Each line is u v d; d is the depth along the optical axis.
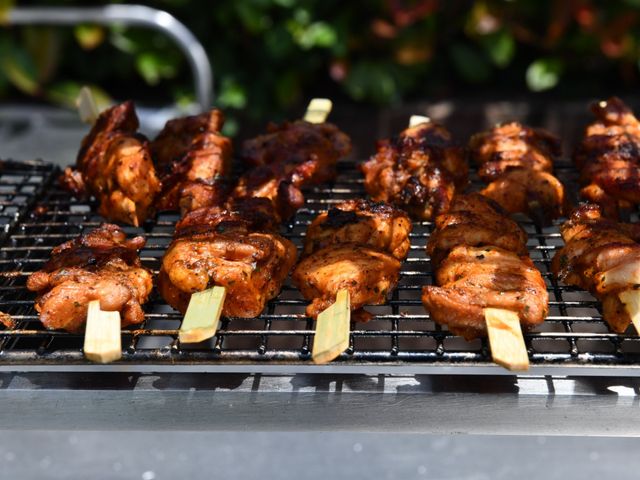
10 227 0.49
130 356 0.40
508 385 0.41
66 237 0.48
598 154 0.51
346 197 0.56
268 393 0.41
